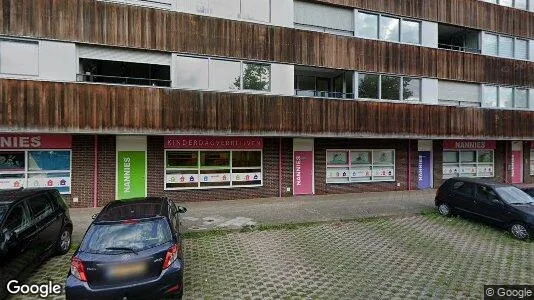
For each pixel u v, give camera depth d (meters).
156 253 5.39
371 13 16.61
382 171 18.16
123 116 12.27
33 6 11.46
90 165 13.27
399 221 11.61
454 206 11.98
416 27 17.61
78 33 11.94
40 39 11.54
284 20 14.68
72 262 5.26
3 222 6.00
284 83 14.66
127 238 5.54
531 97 20.47
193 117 13.14
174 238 5.80
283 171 16.06
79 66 12.21
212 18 13.56
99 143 13.37
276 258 8.05
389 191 18.08
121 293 5.14
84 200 13.20
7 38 11.23
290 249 8.70
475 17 19.08
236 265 7.58
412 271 7.38
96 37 12.12
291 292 6.30
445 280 6.94
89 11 12.06
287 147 16.14
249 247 8.81
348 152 17.48
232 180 15.27
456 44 20.41
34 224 6.88
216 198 15.00
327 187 16.91
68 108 11.67
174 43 13.05
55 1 11.70
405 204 14.41
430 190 18.45
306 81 17.06
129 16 12.52
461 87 18.64
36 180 12.75
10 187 12.48
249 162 15.55
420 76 17.39
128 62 12.80
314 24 15.60
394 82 16.83
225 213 12.41
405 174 18.62
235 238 9.54
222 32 13.69
